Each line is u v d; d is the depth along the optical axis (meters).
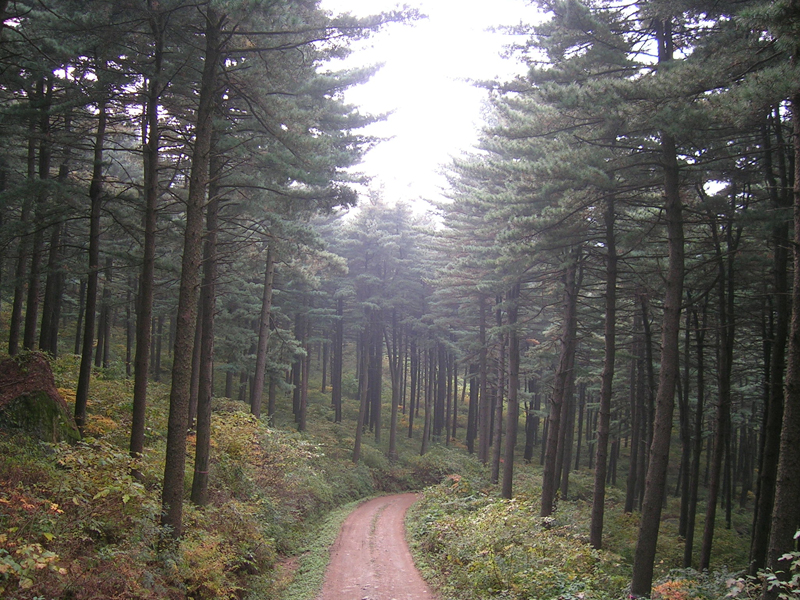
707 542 15.59
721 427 15.77
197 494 12.88
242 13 9.56
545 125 14.43
